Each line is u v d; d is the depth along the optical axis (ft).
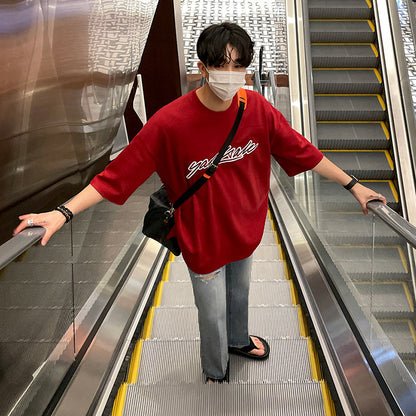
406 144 16.92
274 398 6.98
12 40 5.39
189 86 28.53
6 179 5.86
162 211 6.05
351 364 6.90
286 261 12.36
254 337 8.30
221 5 38.52
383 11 20.40
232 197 5.80
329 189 9.60
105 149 10.16
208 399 6.99
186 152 5.44
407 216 15.49
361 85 19.44
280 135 5.78
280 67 22.38
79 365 6.77
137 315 8.80
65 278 6.68
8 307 4.91
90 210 8.57
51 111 6.79
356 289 7.80
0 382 4.82
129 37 10.48
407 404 5.65
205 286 6.31
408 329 5.63
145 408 6.93
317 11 21.56
